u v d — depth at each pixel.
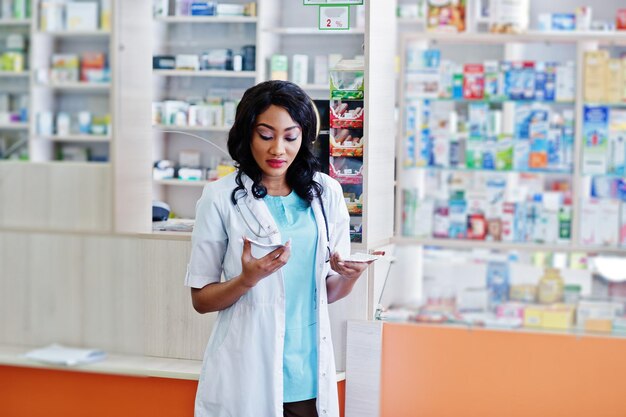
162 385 3.65
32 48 6.69
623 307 4.93
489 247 6.17
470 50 7.14
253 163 2.84
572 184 6.20
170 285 3.88
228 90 5.11
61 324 4.36
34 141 6.73
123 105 4.34
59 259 4.36
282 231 2.83
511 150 6.26
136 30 4.43
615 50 6.62
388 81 4.05
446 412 4.23
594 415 4.15
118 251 4.29
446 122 6.36
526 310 5.04
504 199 6.30
